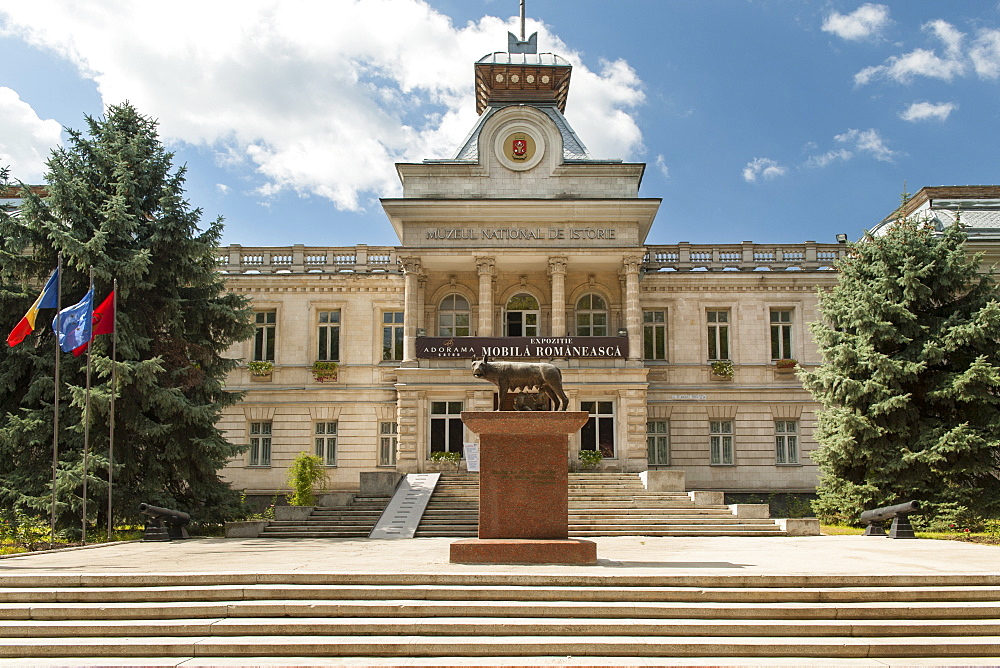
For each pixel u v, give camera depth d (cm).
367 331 4162
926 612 1105
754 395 4084
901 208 3244
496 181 3872
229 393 3138
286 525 2705
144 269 2817
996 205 4188
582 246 3756
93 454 2600
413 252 3750
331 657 992
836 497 2967
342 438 4066
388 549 1988
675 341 4134
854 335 3050
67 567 1445
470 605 1099
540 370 1585
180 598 1152
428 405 3681
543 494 1462
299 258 4222
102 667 946
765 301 4169
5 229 2848
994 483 2827
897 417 2900
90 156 3045
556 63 4284
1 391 2758
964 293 3136
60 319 2356
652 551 1872
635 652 998
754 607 1102
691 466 4028
